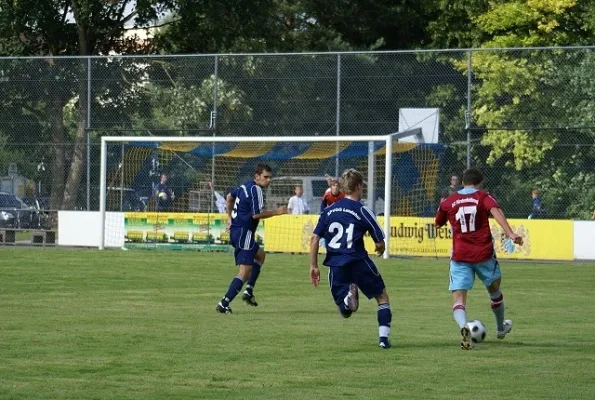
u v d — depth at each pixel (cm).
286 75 5978
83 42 8200
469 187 2289
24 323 2569
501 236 5547
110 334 2378
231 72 6031
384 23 9269
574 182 5591
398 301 3297
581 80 5572
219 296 3347
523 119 5644
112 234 6016
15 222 6147
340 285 2250
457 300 2273
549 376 1878
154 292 3459
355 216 2250
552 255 5462
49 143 6153
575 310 3062
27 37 8294
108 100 6131
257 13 8350
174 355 2077
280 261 5097
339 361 2030
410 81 5819
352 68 5894
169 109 6088
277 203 6053
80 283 3750
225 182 6022
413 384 1791
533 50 5628
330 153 5959
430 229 5581
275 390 1723
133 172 6056
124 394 1670
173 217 5925
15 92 6169
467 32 8662
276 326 2577
